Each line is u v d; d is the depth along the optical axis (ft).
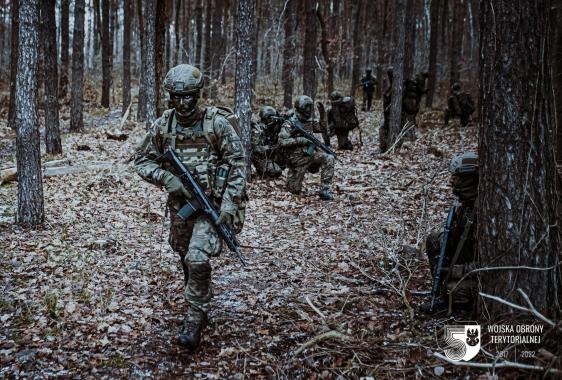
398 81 40.96
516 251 11.04
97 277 16.44
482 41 11.48
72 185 29.50
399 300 14.60
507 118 11.03
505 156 11.10
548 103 11.09
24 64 20.92
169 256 18.88
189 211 11.89
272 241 21.02
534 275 10.94
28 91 21.27
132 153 40.55
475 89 74.74
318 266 17.94
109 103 78.59
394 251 17.90
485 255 11.62
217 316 13.88
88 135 50.29
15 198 27.04
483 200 11.66
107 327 13.14
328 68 80.18
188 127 12.21
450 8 108.37
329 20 95.71
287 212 25.71
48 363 11.44
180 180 12.02
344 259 18.48
